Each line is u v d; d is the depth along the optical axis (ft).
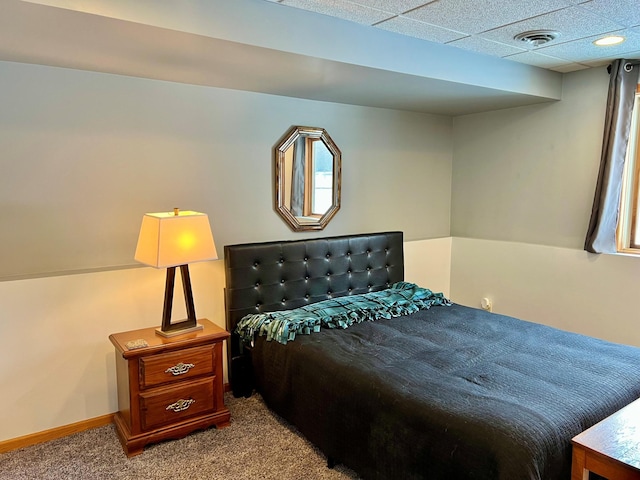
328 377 7.69
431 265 14.52
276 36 7.33
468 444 5.56
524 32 8.70
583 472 5.19
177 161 10.04
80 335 8.71
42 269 8.80
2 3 5.46
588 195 11.78
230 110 10.61
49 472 7.54
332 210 12.51
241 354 10.26
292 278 11.05
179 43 7.02
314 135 11.92
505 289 13.65
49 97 8.57
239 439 8.55
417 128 14.20
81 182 9.04
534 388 6.63
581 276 11.88
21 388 8.22
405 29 8.52
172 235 8.18
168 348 8.17
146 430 8.16
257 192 11.22
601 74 11.30
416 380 6.95
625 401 6.48
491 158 13.96
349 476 7.48
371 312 10.34
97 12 5.83
